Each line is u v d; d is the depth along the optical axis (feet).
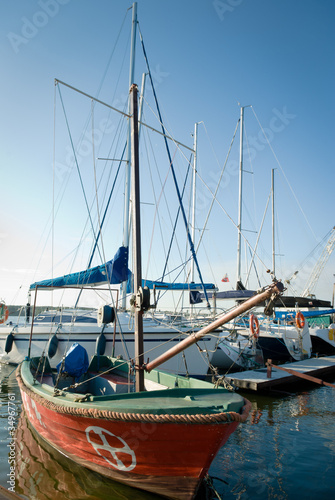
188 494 13.83
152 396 14.84
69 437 16.03
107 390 22.66
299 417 26.58
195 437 12.83
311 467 17.75
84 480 15.48
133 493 14.64
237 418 12.73
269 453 19.48
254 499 14.76
